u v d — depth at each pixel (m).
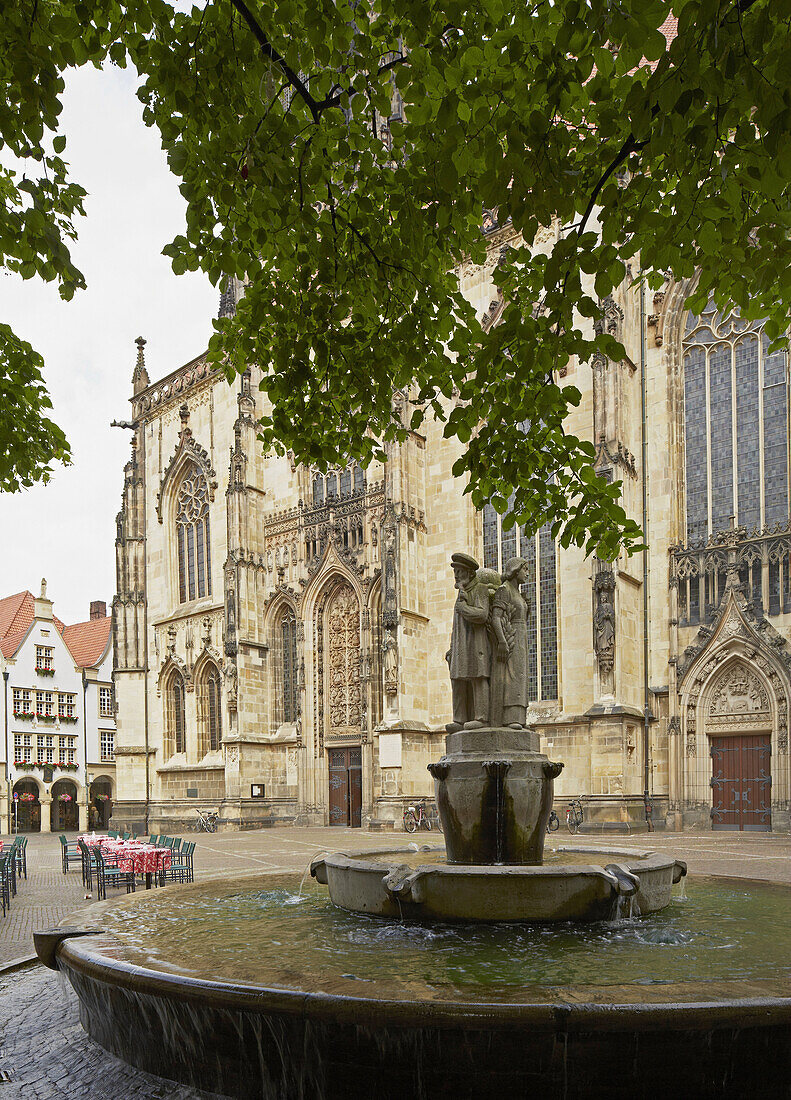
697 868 19.41
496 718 11.56
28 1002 9.66
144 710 56.72
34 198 8.44
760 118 5.53
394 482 40.59
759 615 32.94
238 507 49.41
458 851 11.02
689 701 34.28
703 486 35.47
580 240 7.08
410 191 8.26
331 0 6.98
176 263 8.83
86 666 77.06
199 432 55.47
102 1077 7.01
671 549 35.62
